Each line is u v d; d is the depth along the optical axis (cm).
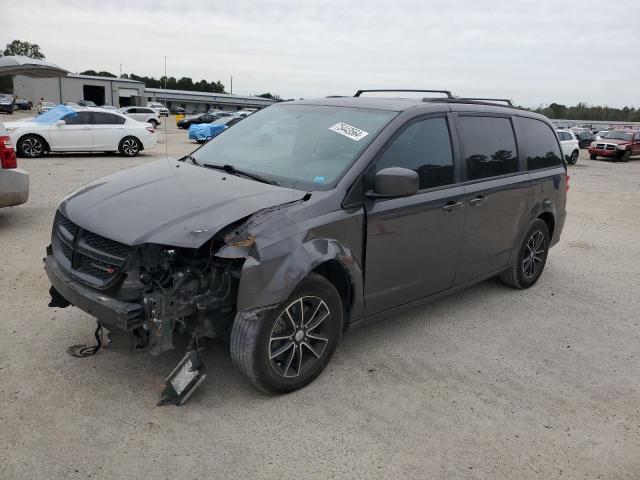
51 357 369
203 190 343
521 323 490
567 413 349
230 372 365
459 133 442
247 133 450
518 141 515
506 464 295
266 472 277
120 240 299
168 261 307
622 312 534
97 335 369
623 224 1000
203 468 276
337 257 341
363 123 399
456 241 439
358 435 310
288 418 321
